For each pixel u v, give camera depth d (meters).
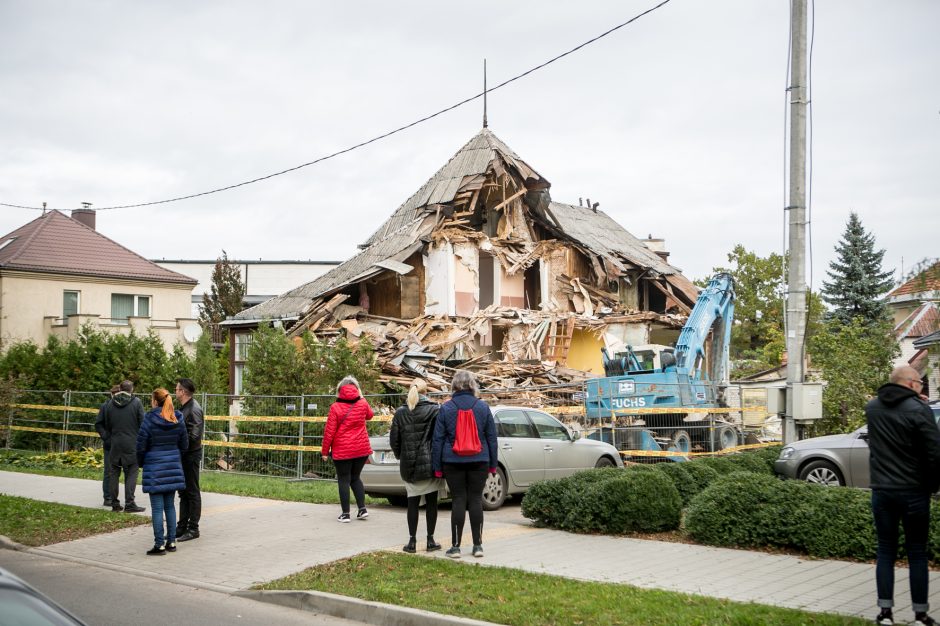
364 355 21.86
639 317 31.78
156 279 40.38
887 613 6.59
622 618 6.89
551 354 29.50
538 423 14.38
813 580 8.18
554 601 7.45
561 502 11.30
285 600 8.25
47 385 26.02
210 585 8.93
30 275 37.09
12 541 11.44
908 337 25.66
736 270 52.09
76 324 36.00
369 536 10.98
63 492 15.77
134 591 8.79
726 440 21.47
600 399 19.58
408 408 9.96
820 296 46.06
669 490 11.07
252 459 19.36
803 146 12.90
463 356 27.91
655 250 45.94
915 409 6.58
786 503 9.74
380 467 13.17
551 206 39.44
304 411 18.72
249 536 11.25
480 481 9.59
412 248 29.66
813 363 20.66
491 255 32.28
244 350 30.14
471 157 33.00
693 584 8.13
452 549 9.55
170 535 10.54
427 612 7.35
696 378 22.42
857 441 13.09
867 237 46.75
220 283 50.12
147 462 10.44
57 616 3.16
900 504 6.62
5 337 34.91
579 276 33.81
